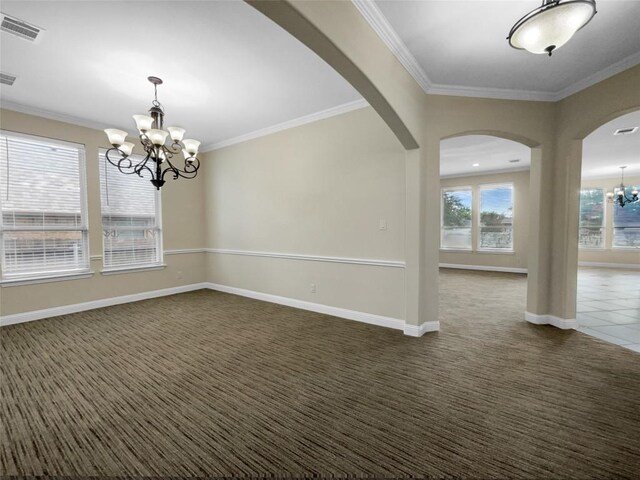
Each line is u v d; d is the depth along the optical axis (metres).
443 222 8.62
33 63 2.75
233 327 3.58
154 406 2.03
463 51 2.61
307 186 4.19
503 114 3.38
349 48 1.94
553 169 3.52
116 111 3.89
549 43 1.86
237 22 2.21
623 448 1.62
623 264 8.44
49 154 3.99
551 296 3.62
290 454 1.60
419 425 1.82
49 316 3.98
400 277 3.46
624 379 2.35
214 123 4.35
